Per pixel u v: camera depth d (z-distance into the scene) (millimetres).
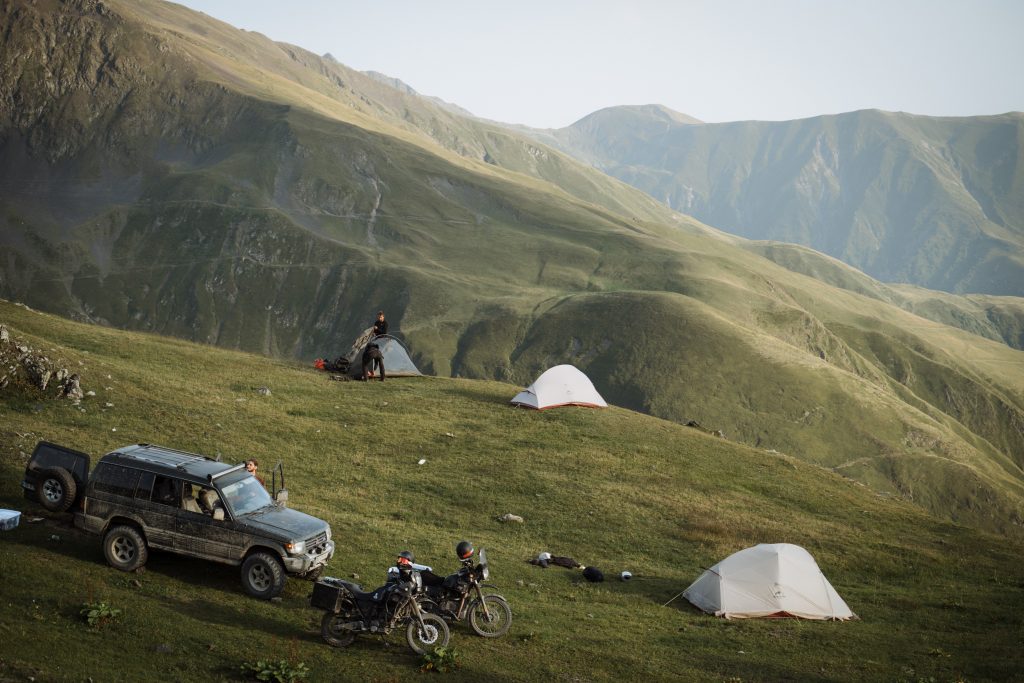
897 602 24266
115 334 48094
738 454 42469
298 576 18375
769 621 21797
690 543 28828
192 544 17203
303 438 34750
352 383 46531
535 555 25797
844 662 17984
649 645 18250
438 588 16453
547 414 44188
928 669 17703
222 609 16078
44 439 26438
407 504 29000
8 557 16328
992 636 20875
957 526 35906
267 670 13227
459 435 38719
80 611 14547
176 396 36000
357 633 15898
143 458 18000
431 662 14539
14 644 12797
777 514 33531
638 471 36469
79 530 18969
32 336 36875
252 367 46438
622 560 26656
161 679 12602
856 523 34156
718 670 16750
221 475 17781
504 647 16266
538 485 32844
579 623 19344
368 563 20969
